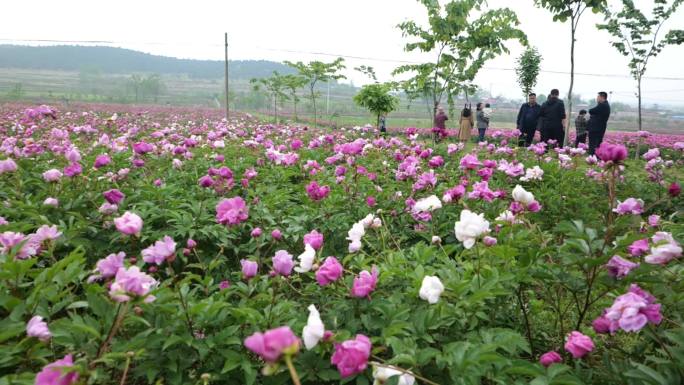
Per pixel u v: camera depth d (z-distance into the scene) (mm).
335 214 4430
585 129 14531
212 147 8016
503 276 2336
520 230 2996
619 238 2408
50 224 3420
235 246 3949
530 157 8969
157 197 4355
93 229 3611
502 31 12602
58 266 2324
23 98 54938
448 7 12445
